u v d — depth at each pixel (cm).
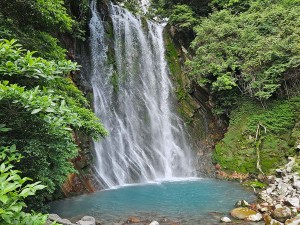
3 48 433
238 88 1542
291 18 1478
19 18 727
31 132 487
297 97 1362
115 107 1576
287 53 1366
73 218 803
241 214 803
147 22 1994
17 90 393
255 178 1254
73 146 582
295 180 1030
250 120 1410
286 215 763
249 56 1458
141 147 1538
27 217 285
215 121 1666
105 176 1284
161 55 1908
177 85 1806
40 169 552
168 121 1703
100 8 1792
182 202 975
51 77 471
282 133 1329
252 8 1695
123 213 855
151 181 1359
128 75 1719
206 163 1487
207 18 1847
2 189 256
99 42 1684
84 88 1480
